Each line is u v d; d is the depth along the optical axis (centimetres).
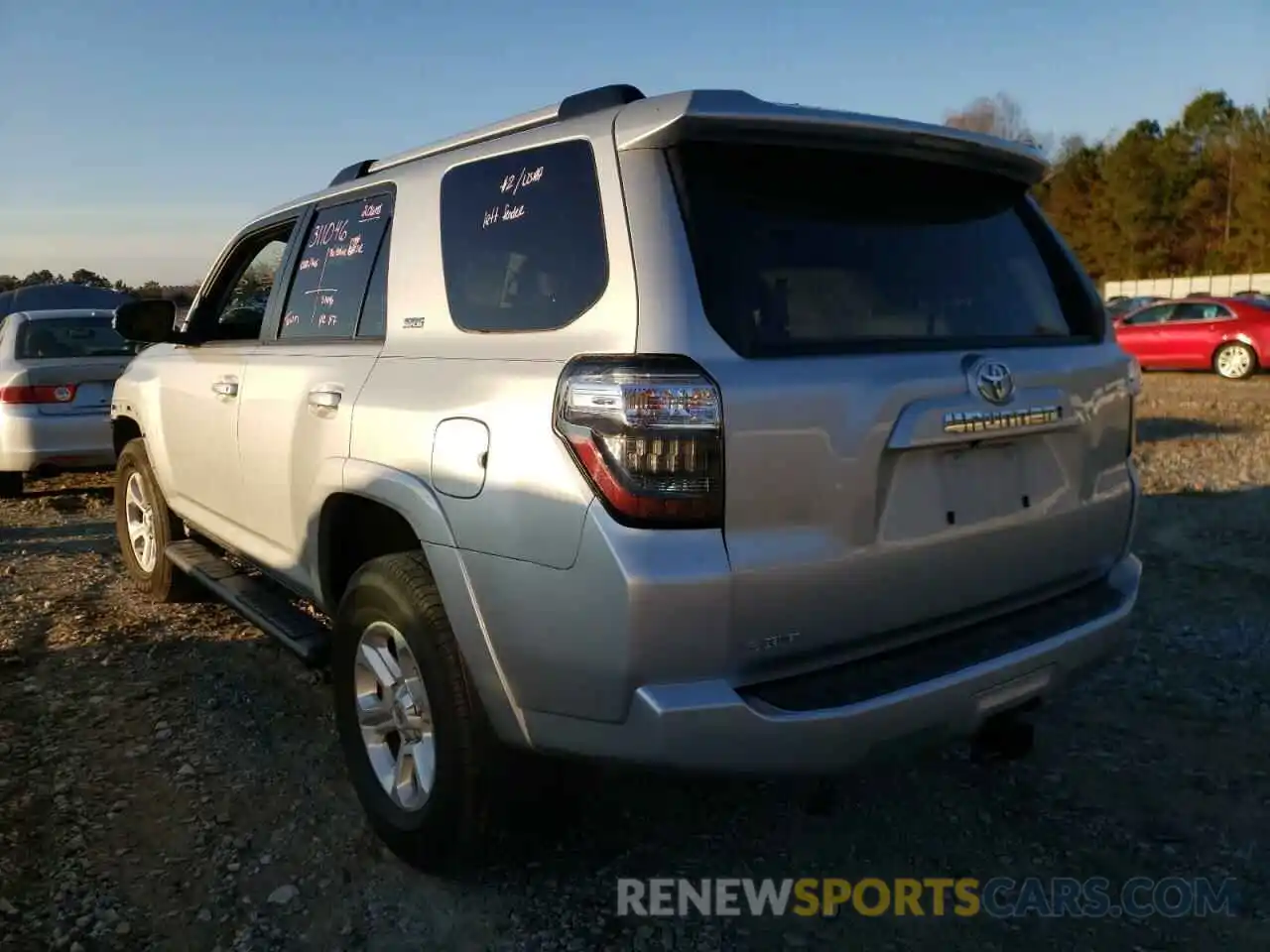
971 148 292
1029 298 311
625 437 233
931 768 369
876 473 251
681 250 246
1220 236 6359
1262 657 465
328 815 337
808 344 252
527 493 249
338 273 367
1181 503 772
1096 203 6788
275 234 447
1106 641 297
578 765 262
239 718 409
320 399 338
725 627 234
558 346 257
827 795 324
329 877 303
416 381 298
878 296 272
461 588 268
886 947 275
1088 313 325
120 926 280
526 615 251
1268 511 737
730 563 233
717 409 232
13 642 494
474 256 299
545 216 276
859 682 250
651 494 231
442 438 276
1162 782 359
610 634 233
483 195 300
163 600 549
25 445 793
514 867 306
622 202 254
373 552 354
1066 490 301
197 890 297
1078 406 299
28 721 406
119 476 577
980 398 268
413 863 301
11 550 686
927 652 267
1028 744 356
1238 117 6300
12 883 299
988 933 281
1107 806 344
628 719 236
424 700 289
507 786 278
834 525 246
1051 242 329
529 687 255
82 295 1362
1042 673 277
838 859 314
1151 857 315
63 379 802
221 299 501
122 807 341
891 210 285
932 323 281
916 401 257
